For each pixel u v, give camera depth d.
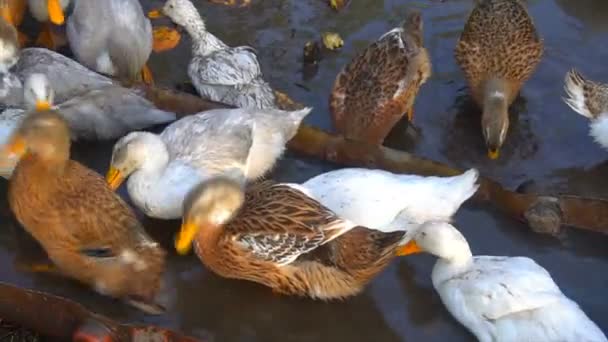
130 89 3.28
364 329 2.91
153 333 2.79
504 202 3.09
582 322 2.81
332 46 3.53
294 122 3.17
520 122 3.35
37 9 3.50
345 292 2.93
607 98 3.20
